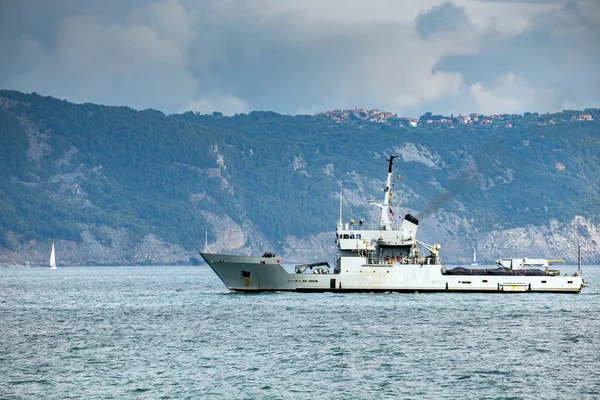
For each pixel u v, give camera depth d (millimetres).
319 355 125312
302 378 110812
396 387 106562
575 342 137125
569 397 102500
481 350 129500
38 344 137500
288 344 134500
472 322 159000
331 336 142125
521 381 109562
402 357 123938
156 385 107375
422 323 157125
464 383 108562
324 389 105438
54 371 115375
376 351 128500
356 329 149625
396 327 152125
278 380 109688
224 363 119812
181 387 106375
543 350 129750
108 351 130000
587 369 116250
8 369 116688
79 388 106062
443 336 142375
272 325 155000
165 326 157875
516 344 134875
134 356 125562
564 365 118750
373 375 112500
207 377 111375
